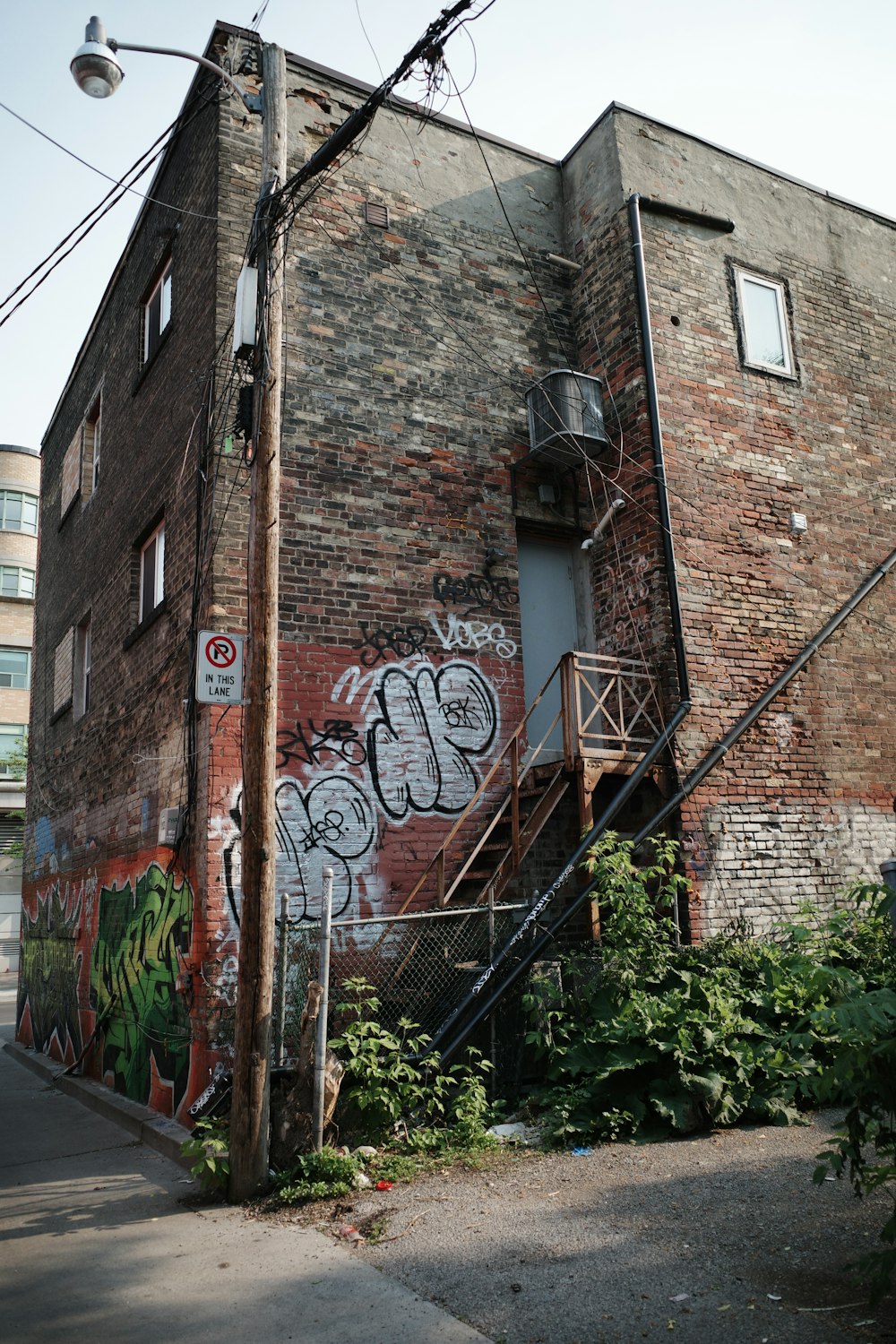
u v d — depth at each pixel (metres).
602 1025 6.70
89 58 6.09
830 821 9.46
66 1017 11.86
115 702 10.66
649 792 8.77
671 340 9.63
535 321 10.17
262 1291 4.21
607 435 9.73
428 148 9.93
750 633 9.43
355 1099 6.16
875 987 7.29
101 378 12.80
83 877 11.47
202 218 8.91
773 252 10.86
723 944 7.95
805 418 10.50
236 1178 5.54
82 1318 4.05
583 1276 4.10
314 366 8.74
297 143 9.08
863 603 10.40
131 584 10.41
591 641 9.80
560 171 10.86
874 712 10.15
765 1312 3.65
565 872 7.57
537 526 9.77
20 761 31.31
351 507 8.66
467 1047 6.84
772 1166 5.38
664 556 9.01
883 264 11.97
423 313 9.48
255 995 5.73
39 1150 7.35
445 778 8.59
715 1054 6.47
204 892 7.19
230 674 6.60
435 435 9.27
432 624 8.85
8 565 36.09
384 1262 4.44
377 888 8.03
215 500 7.88
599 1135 6.11
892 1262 3.36
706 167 10.58
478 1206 5.07
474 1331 3.69
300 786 7.87
